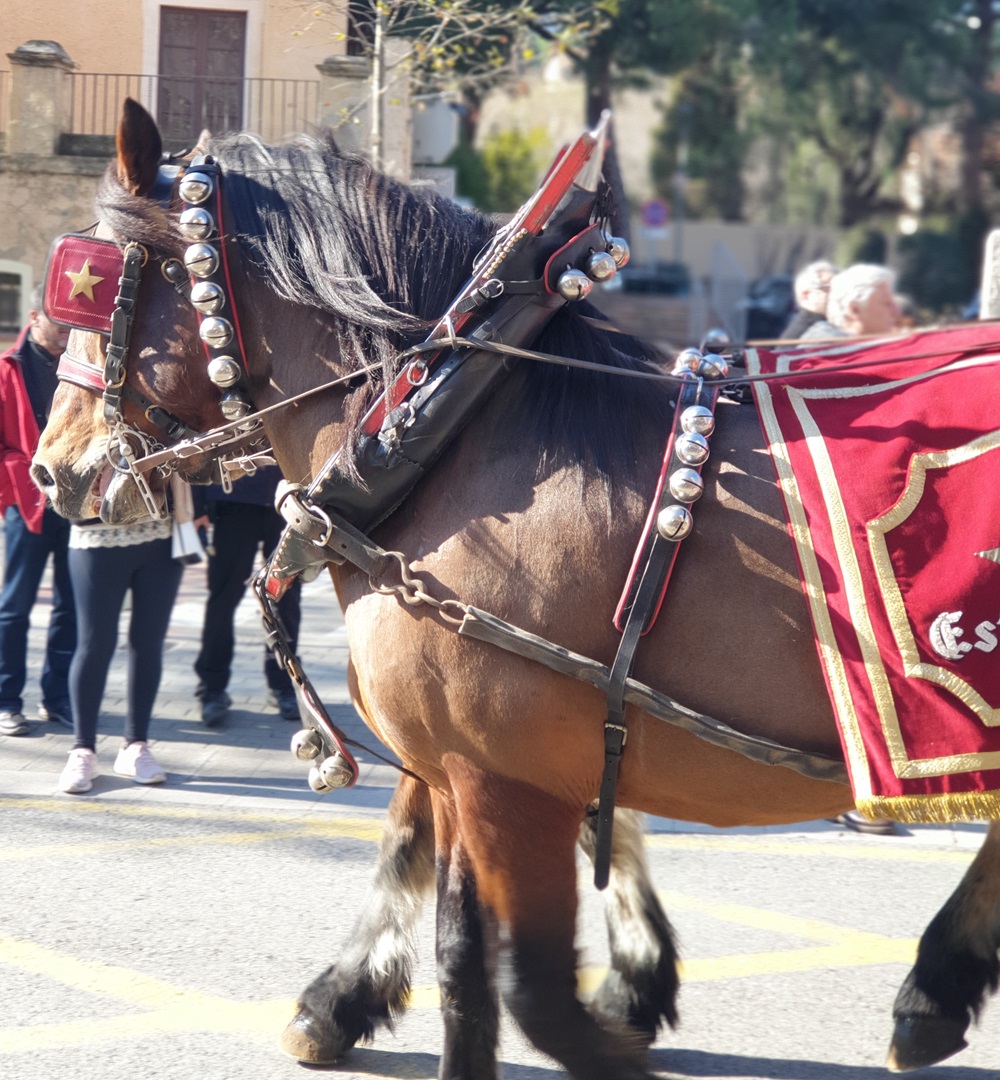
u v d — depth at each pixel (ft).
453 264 8.51
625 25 57.21
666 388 8.35
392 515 8.29
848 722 7.42
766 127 98.84
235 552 18.44
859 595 7.47
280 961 11.78
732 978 11.74
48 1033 10.40
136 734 16.72
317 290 8.48
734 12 62.95
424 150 31.73
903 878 14.38
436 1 26.50
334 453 8.44
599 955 11.48
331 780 9.19
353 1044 10.01
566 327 8.44
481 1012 8.85
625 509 7.84
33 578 18.38
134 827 15.24
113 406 9.05
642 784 8.09
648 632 7.71
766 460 7.88
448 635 7.89
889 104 95.50
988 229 104.68
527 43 35.04
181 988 11.22
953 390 7.86
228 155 8.97
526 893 8.14
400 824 10.11
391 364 8.27
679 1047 10.50
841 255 106.01
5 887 13.34
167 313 8.92
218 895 13.26
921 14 81.87
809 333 17.02
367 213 8.61
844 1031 10.78
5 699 18.42
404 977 10.06
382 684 8.23
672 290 99.30
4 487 16.93
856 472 7.66
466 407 8.11
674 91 100.73
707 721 7.64
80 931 12.31
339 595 8.73
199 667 19.11
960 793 7.38
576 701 7.82
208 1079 9.80
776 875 14.42
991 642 7.41
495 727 7.89
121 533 15.87
